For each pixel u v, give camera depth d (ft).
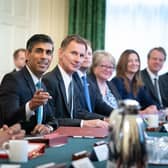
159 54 15.83
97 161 5.48
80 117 10.80
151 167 5.17
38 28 19.39
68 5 19.79
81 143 6.91
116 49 19.60
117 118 4.64
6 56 18.16
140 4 19.49
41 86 9.23
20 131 6.96
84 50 10.65
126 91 14.57
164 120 11.51
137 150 4.56
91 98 12.21
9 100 8.50
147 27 19.47
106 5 19.54
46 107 8.98
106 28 19.60
